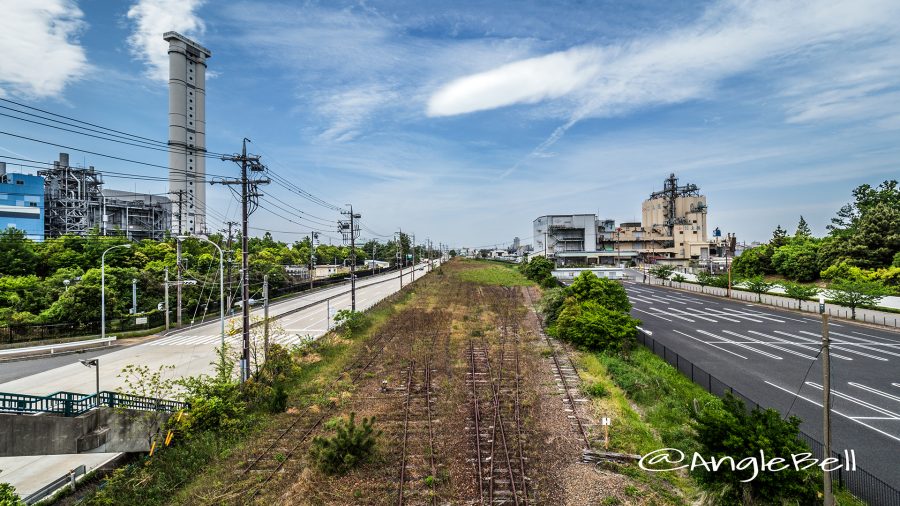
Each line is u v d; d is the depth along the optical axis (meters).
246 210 23.27
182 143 119.44
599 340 30.89
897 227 54.25
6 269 49.25
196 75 123.25
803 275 63.59
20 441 17.70
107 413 19.03
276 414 20.98
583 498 13.81
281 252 98.94
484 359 29.28
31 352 32.91
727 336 37.59
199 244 69.44
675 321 44.84
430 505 13.61
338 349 32.22
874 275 50.94
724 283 66.44
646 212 138.62
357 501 13.92
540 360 29.09
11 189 72.38
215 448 17.69
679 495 14.04
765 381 25.44
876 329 39.72
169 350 34.66
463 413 20.33
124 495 15.25
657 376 24.95
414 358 29.72
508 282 81.38
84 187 81.31
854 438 18.17
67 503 15.90
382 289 76.75
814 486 13.12
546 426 18.92
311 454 16.47
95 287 40.91
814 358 30.30
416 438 17.97
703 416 14.64
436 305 53.84
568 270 97.31
